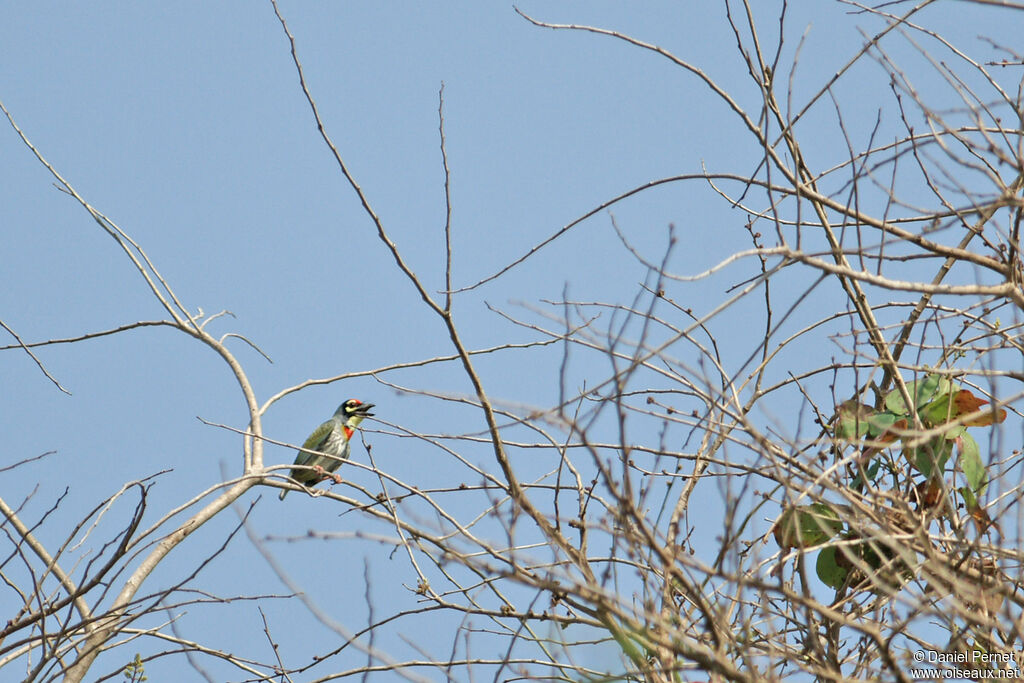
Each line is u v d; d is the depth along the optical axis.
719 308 8.03
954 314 9.59
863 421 10.48
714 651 8.41
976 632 8.84
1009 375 8.56
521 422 10.05
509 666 10.30
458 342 10.67
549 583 8.39
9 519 12.34
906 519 9.10
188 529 14.35
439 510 10.66
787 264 8.14
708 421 9.16
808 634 9.04
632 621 7.98
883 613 9.65
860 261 9.86
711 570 7.77
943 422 10.52
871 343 9.73
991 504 9.62
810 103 10.26
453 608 11.06
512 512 9.36
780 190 9.77
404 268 10.57
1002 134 10.10
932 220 11.16
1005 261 10.24
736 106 9.80
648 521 8.67
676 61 10.08
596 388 8.27
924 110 9.43
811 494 8.74
